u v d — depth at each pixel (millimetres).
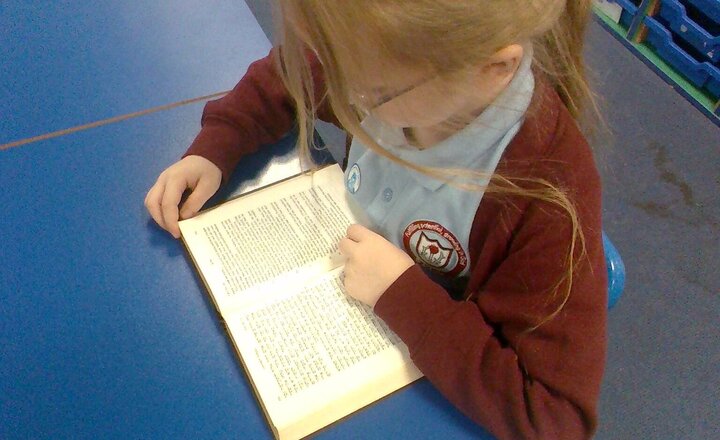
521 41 454
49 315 648
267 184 776
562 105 568
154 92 878
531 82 519
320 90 655
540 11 450
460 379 553
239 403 584
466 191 594
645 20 1760
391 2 404
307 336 601
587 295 531
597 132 645
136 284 673
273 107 793
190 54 932
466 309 582
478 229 613
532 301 546
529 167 542
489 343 563
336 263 669
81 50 936
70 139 814
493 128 535
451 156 579
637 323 1321
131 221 729
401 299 585
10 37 954
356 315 616
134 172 779
